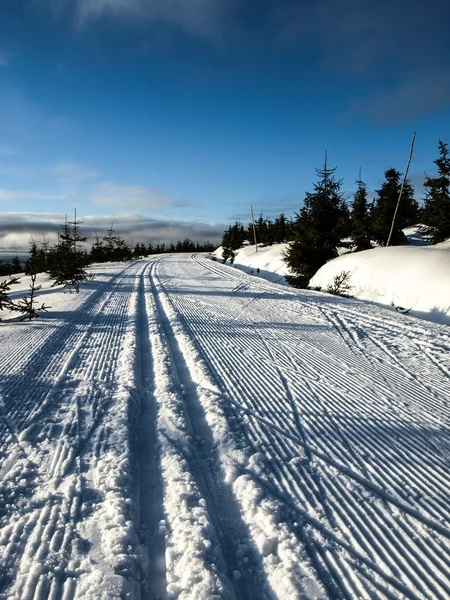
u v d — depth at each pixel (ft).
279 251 96.53
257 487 10.05
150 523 8.95
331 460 11.59
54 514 8.86
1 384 16.94
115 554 7.74
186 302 42.29
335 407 15.33
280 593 7.12
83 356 21.47
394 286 42.98
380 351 23.26
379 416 14.58
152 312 35.40
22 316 32.63
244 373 19.15
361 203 94.84
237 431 13.21
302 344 24.85
